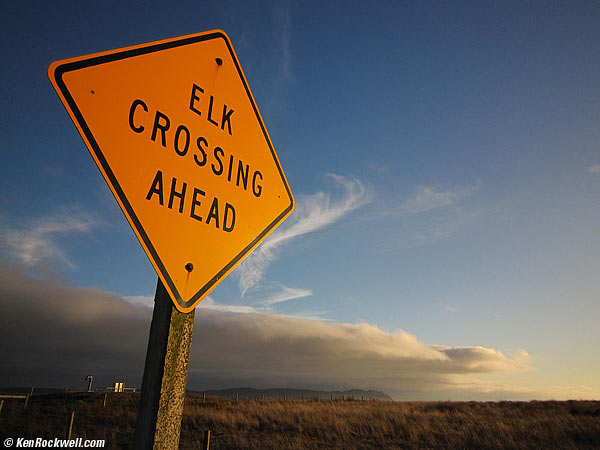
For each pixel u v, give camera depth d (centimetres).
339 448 1588
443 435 1766
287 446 1605
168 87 168
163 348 148
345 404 3123
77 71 140
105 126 143
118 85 150
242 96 205
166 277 150
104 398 2970
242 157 197
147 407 143
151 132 157
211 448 1567
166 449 140
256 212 197
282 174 219
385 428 1897
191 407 2706
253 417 2261
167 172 159
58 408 2478
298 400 3644
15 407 2534
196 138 175
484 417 2239
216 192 179
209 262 167
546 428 1831
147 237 147
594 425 1853
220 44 199
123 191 143
